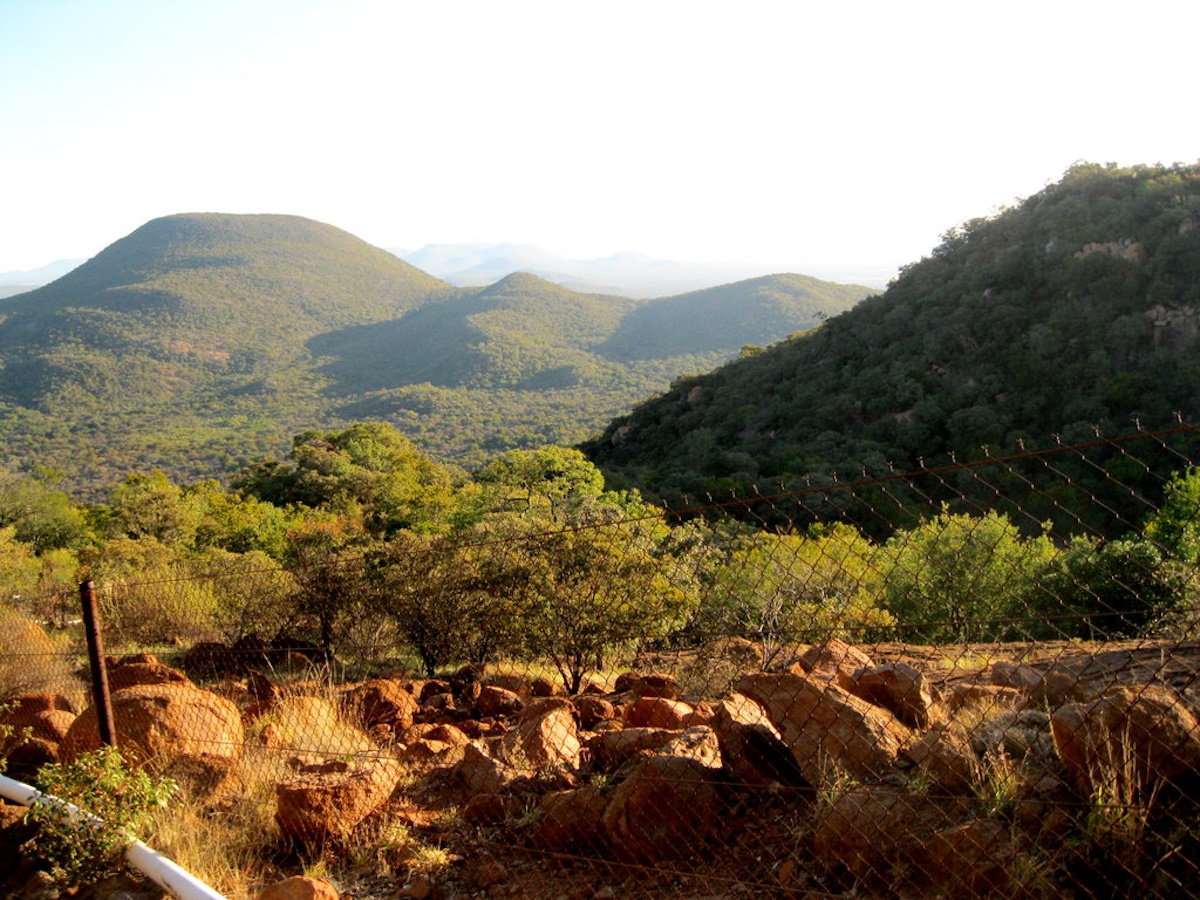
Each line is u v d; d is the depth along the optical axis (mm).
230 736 5242
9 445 171500
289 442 171125
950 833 2766
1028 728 3312
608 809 3543
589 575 8344
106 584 12008
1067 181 61500
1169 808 2625
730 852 3289
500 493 33594
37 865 4137
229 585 12227
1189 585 2783
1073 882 2605
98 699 4621
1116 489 20359
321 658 10828
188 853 3963
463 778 4504
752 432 57781
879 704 3768
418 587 10148
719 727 3729
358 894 3635
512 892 3453
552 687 8438
